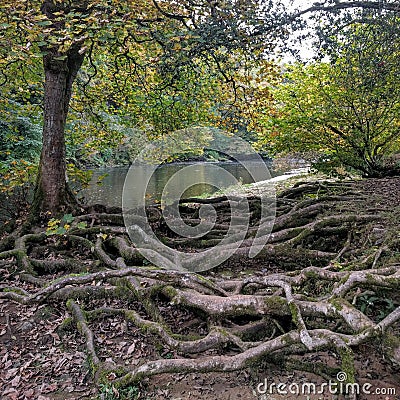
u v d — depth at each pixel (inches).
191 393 114.7
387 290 122.0
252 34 232.7
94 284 175.2
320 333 106.4
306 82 366.3
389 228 188.1
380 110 355.6
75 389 118.1
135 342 141.9
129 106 388.8
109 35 199.5
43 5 239.8
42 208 266.4
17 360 133.0
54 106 271.6
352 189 316.5
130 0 204.5
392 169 398.0
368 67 282.0
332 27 253.4
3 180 320.8
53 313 161.2
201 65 314.5
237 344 118.6
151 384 119.0
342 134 384.2
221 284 150.6
